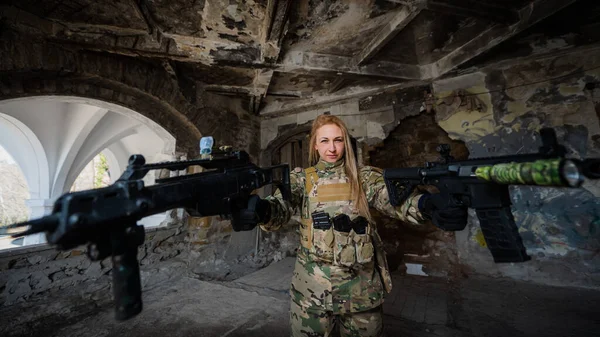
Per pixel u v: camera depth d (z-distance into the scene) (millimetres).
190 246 4172
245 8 2502
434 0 2398
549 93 3234
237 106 5008
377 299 1205
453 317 2428
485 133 3545
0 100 2502
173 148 4199
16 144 6723
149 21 2664
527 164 665
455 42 3279
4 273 2535
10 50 2354
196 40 2943
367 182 1410
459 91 3744
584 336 2078
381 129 4336
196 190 911
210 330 2246
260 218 1117
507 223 836
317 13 2646
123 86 3248
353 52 3504
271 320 2402
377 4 2521
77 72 2791
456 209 931
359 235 1195
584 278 2928
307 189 1406
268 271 3789
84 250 3115
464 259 3596
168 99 3752
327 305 1173
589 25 2783
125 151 10359
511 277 3262
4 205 14000
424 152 4480
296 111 5129
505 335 2135
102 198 637
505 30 2844
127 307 660
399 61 3764
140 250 3633
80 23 2598
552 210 3152
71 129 6816
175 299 2846
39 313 2443
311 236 1282
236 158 1164
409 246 4391
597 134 2990
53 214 570
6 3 2275
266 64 3348
